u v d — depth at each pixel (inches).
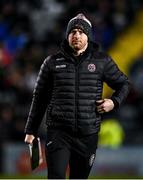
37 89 697.0
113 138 1680.6
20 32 2028.8
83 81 682.8
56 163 681.6
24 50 1963.6
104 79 698.8
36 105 701.9
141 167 1505.9
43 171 1471.5
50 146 689.6
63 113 681.0
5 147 1509.6
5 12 2076.8
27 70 1866.4
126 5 2148.1
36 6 2117.4
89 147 692.1
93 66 686.5
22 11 2098.9
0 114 1663.4
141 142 1748.3
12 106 1697.8
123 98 699.4
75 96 681.0
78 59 685.3
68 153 689.0
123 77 705.6
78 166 705.6
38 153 714.2
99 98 693.9
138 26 2117.4
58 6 2111.2
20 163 1504.7
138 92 1911.9
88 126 682.8
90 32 689.6
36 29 2060.8
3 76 1797.5
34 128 708.7
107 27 2080.5
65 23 2073.1
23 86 1817.2
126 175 1496.1
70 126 681.0
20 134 1631.4
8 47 1975.9
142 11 2153.1
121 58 2042.3
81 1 2091.5
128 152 1505.9
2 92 1774.1
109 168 1494.8
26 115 1701.5
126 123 1785.2
